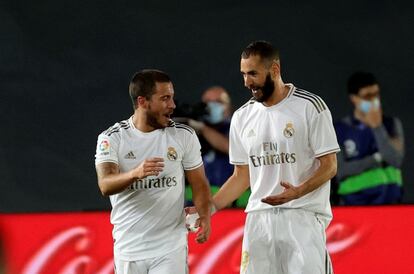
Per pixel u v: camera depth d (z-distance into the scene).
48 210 32.41
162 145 20.16
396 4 33.09
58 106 33.19
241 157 21.33
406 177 31.42
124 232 20.36
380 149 29.52
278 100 20.50
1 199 32.50
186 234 20.59
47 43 33.56
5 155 32.84
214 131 29.38
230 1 33.47
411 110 32.47
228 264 26.05
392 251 26.06
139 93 20.02
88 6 33.81
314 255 20.33
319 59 33.09
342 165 29.55
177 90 33.09
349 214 26.27
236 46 33.25
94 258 26.56
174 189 20.22
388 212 26.20
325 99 32.91
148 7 33.78
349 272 26.12
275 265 20.75
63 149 32.97
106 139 20.17
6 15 33.75
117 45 33.53
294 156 20.34
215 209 21.34
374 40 33.03
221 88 31.77
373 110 29.66
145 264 20.30
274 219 20.56
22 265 26.66
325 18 33.22
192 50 33.34
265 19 33.31
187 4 33.53
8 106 33.19
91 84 33.34
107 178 19.67
